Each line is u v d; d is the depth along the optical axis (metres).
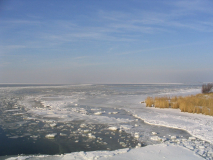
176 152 7.49
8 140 9.56
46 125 12.46
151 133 10.65
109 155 7.12
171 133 10.62
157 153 7.38
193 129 11.15
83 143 9.10
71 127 12.00
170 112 16.92
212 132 10.52
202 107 16.94
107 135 10.35
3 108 19.28
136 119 14.05
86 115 15.62
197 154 7.29
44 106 20.75
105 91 48.41
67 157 7.02
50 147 8.62
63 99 27.92
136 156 7.07
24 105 21.48
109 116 15.45
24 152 8.06
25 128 11.75
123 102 24.20
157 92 42.75
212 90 34.84
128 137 9.97
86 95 35.06
